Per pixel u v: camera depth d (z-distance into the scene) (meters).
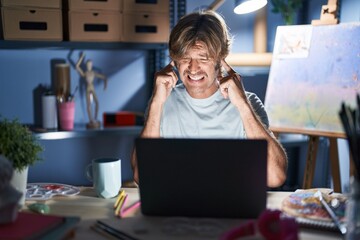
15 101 2.54
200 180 1.03
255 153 1.00
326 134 2.16
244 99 1.59
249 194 1.03
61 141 2.67
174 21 2.71
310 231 0.99
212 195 1.04
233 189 1.03
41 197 1.25
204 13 1.74
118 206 1.15
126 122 2.61
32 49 2.53
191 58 1.66
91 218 1.09
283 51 2.39
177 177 1.04
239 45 2.90
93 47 2.41
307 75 2.27
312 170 2.29
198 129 1.77
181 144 1.01
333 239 0.95
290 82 2.33
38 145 1.15
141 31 2.50
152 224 1.03
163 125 1.79
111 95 2.74
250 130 1.56
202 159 1.01
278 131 2.33
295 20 2.94
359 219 0.88
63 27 2.38
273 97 2.38
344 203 1.10
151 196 1.06
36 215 0.96
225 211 1.05
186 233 0.97
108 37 2.39
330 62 2.20
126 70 2.75
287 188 2.94
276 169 1.46
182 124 1.78
